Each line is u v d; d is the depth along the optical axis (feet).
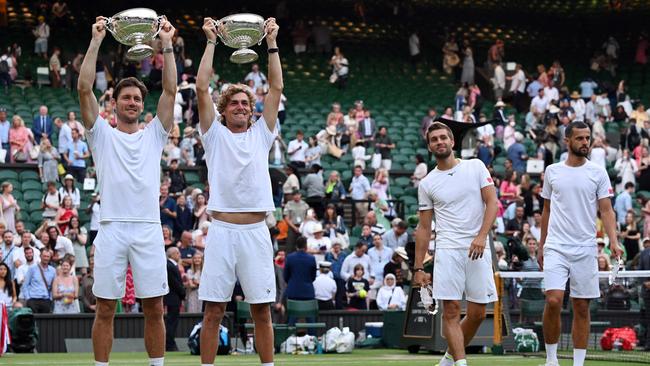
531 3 150.71
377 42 143.54
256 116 104.53
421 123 117.39
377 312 72.64
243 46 33.17
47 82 115.65
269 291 31.78
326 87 130.31
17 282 70.74
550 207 38.75
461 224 35.86
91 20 132.36
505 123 114.83
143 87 31.76
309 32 136.98
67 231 78.28
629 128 112.57
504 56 146.72
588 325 38.52
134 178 30.99
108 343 31.19
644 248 76.38
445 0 148.46
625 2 149.18
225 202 31.73
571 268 38.19
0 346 58.95
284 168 97.76
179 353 61.93
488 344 57.57
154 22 32.04
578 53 148.77
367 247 78.13
